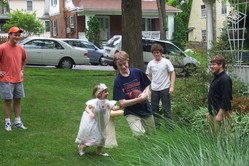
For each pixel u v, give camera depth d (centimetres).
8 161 628
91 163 609
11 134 788
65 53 2173
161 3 2919
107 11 3638
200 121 580
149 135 482
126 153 467
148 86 637
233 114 657
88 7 3581
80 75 1858
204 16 4447
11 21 4350
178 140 436
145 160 402
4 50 787
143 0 3903
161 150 413
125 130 722
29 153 668
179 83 970
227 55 991
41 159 641
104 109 633
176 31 3909
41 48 2153
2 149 690
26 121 912
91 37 3444
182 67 1016
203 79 909
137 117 620
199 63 954
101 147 649
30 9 5738
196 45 1546
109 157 630
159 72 790
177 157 386
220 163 362
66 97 1291
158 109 795
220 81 577
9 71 792
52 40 2178
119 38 2197
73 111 1068
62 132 827
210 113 589
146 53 2150
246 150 390
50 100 1213
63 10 4012
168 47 2083
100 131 639
